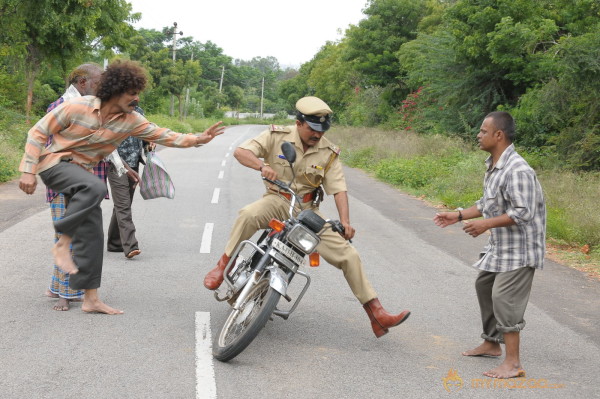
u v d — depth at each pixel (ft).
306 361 14.39
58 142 15.67
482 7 64.54
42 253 23.49
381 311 15.44
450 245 29.73
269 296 13.51
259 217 15.70
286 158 14.25
